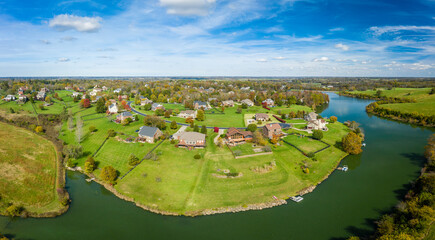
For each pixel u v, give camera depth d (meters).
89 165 65.12
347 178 64.50
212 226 45.88
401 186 60.00
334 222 46.94
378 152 83.19
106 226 46.09
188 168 66.94
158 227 45.72
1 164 62.75
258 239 42.53
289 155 76.94
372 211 50.16
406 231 38.41
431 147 73.56
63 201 51.75
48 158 73.00
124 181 60.78
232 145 83.69
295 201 53.75
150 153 73.75
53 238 42.97
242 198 54.19
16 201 51.44
